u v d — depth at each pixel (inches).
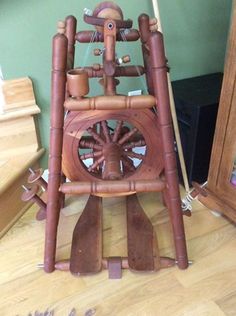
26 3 40.8
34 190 39.8
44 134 50.8
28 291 36.9
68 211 48.8
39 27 42.9
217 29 54.4
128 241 41.3
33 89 46.5
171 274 38.5
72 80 29.6
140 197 51.6
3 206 43.9
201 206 49.0
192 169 50.3
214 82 53.4
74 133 35.4
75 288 37.2
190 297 35.9
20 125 46.6
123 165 40.8
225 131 40.9
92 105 30.7
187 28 52.0
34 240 43.7
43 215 45.3
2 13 40.3
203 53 55.6
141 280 37.9
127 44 48.6
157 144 36.8
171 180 34.3
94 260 38.7
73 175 38.6
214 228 45.2
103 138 39.9
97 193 36.7
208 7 51.5
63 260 39.5
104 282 37.8
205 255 40.9
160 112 31.4
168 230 45.0
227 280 37.7
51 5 42.2
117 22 30.6
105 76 34.6
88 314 34.3
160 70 30.0
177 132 46.7
